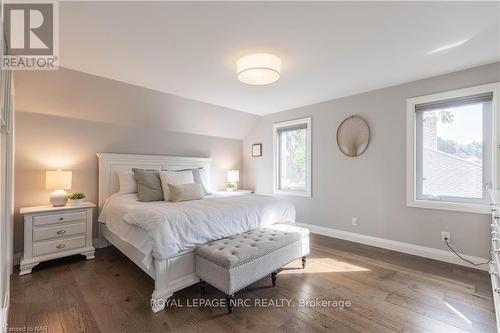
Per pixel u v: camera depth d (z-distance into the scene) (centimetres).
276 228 262
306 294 206
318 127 392
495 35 195
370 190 334
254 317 175
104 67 254
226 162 498
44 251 256
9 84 184
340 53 226
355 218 349
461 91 262
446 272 246
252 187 503
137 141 373
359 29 187
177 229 198
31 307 186
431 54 229
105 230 310
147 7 159
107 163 333
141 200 294
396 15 170
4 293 156
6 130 160
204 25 181
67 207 271
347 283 225
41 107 287
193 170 375
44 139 293
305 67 257
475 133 261
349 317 175
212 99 371
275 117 456
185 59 236
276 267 217
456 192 274
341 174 364
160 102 352
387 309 185
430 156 291
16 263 266
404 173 304
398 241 309
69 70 259
